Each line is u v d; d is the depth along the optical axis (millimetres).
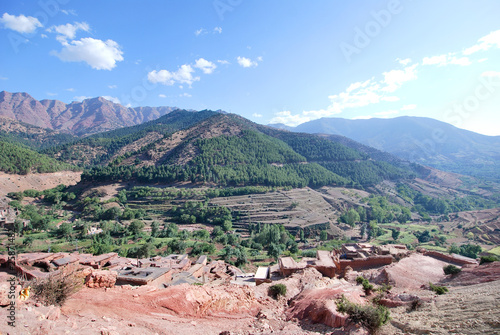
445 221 186625
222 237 114500
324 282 34344
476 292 21828
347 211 181250
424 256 43844
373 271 40688
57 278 20906
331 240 132125
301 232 135375
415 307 22125
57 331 13438
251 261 86688
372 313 18469
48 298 18672
